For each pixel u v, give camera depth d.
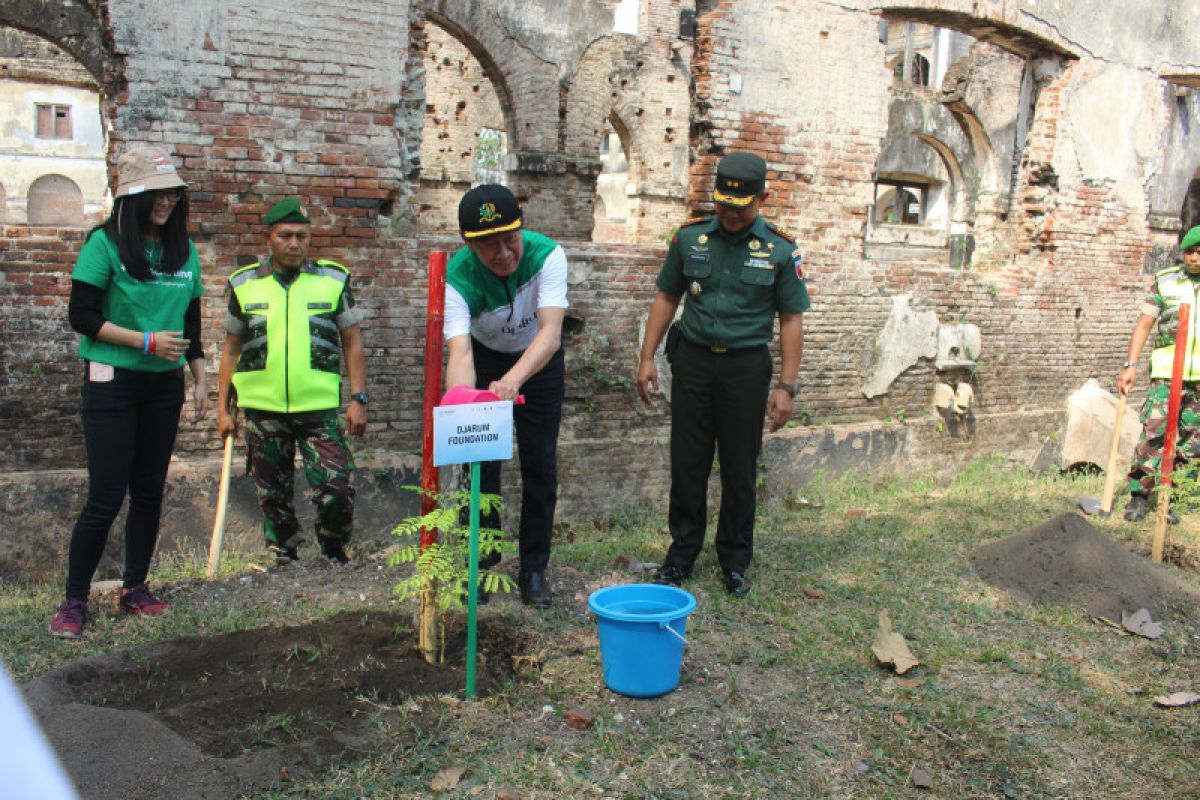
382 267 6.02
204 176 5.54
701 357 4.55
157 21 5.33
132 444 3.93
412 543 5.64
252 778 2.67
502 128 17.52
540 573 4.30
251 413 4.65
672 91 18.91
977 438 8.51
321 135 5.79
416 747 2.93
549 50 14.21
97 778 2.55
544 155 14.40
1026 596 4.84
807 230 7.44
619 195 28.31
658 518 6.83
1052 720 3.49
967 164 15.38
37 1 5.83
